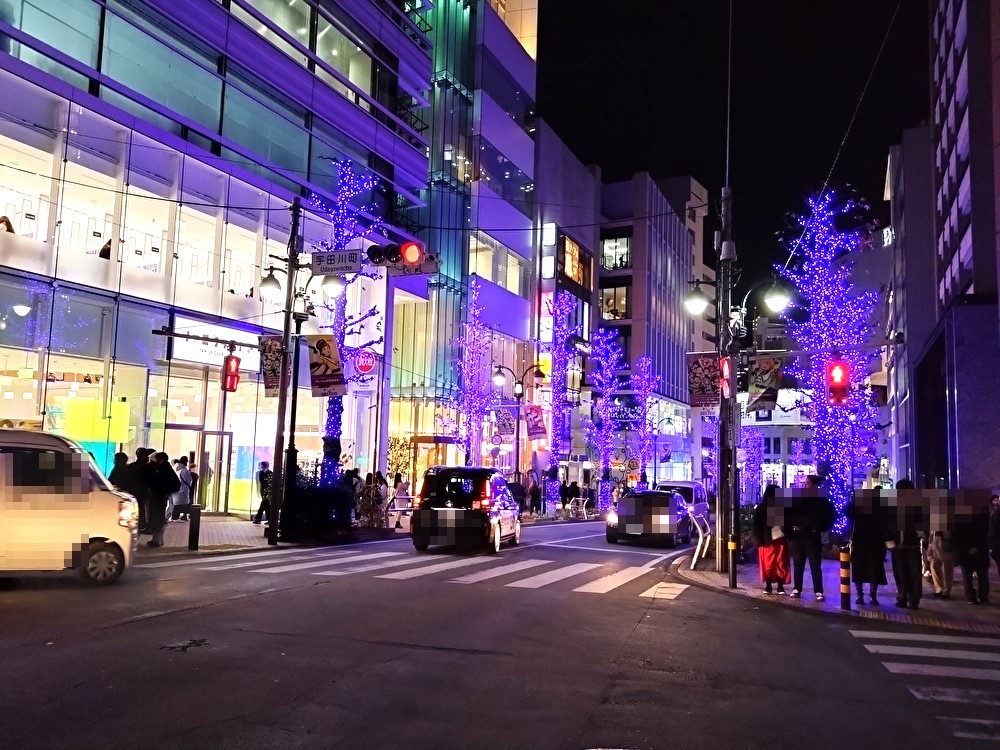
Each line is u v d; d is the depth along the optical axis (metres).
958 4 31.89
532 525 31.25
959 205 32.25
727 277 17.02
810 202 29.23
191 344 23.31
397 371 40.84
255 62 25.50
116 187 21.03
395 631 8.63
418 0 37.00
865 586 14.50
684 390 75.62
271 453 26.75
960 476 25.06
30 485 10.41
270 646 7.63
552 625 9.48
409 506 28.27
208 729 5.19
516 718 5.73
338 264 18.00
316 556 16.17
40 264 19.09
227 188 24.53
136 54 21.66
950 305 26.36
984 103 28.55
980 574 12.69
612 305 66.81
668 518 21.75
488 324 45.72
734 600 12.54
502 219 48.44
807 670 7.81
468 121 45.56
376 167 32.19
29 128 19.00
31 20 18.88
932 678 7.62
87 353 20.41
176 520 22.42
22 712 5.35
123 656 6.99
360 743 5.05
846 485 25.80
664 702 6.36
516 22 56.03
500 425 35.34
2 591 10.24
